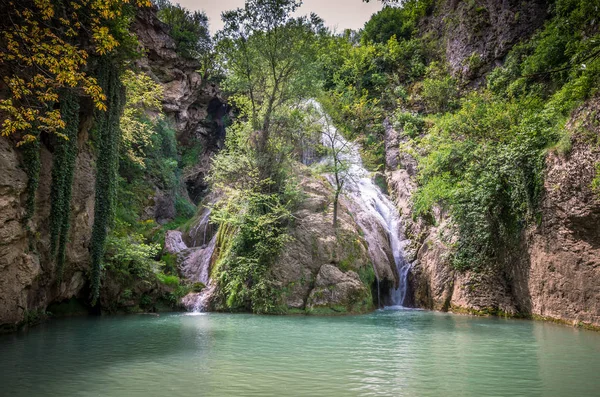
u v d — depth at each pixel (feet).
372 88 114.32
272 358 30.40
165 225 100.37
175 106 115.55
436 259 67.15
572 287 45.03
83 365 27.89
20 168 38.17
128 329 44.73
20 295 39.01
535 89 68.13
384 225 78.79
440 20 111.04
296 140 79.51
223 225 76.07
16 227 37.27
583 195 42.14
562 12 67.36
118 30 49.83
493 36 90.02
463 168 66.49
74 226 50.31
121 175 94.53
